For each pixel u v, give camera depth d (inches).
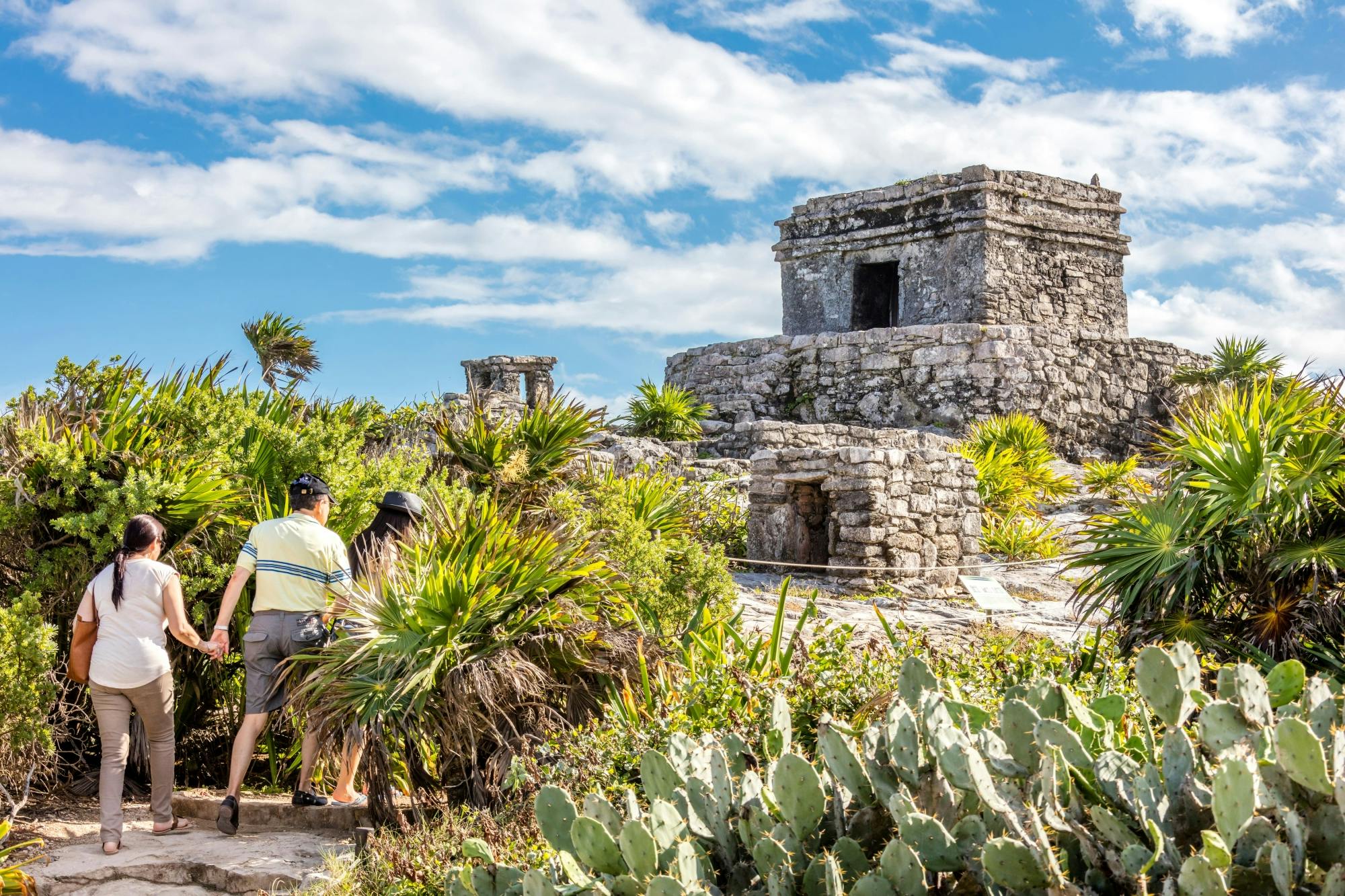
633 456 709.3
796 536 571.5
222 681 276.1
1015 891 119.1
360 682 218.5
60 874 199.3
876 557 529.0
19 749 223.6
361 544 258.7
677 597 328.5
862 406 959.0
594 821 135.2
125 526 242.5
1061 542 631.8
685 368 1061.1
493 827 184.2
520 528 277.0
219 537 271.1
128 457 263.9
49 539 258.8
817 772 155.8
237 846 213.2
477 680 215.0
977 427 837.8
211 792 258.8
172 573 225.1
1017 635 370.3
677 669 250.2
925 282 1037.8
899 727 139.2
